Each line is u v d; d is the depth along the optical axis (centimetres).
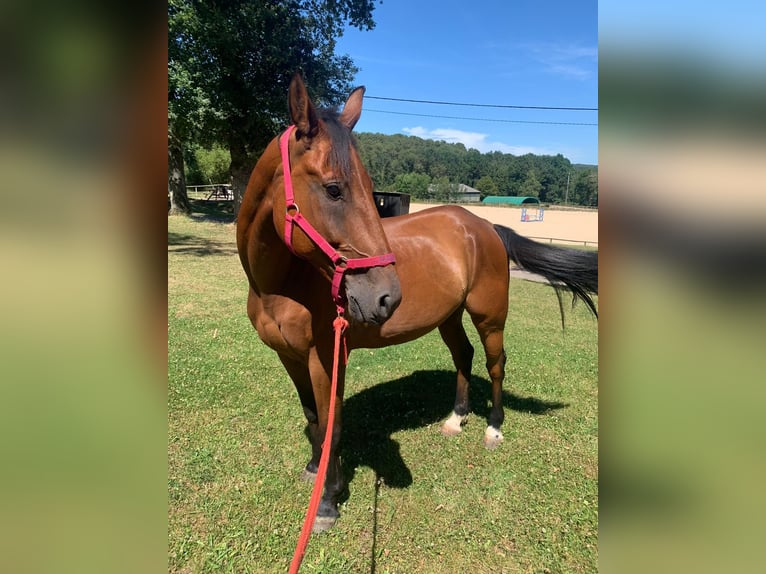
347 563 217
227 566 213
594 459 310
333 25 1446
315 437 266
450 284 283
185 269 934
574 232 2289
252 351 482
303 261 212
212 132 1498
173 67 1186
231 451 301
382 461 300
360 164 174
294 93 166
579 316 732
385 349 532
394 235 277
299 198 173
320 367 220
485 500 266
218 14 1175
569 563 223
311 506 152
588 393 420
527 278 1126
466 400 349
